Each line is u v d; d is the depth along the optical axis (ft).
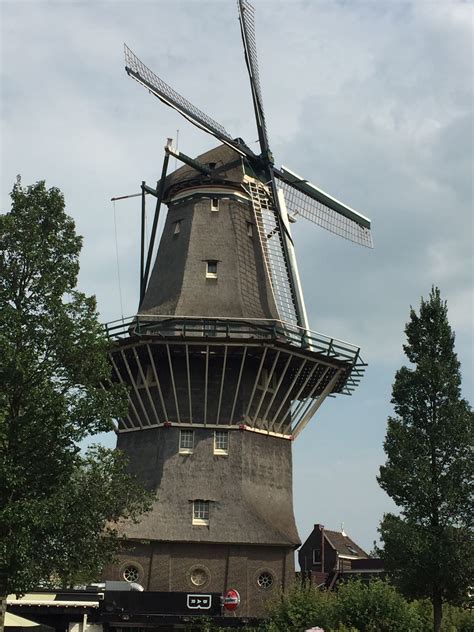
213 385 118.52
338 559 219.20
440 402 90.89
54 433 72.28
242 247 129.59
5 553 66.08
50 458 73.36
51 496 71.97
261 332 114.21
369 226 156.25
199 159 139.13
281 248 133.28
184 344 113.19
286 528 114.32
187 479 113.19
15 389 72.64
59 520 69.36
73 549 74.69
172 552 108.17
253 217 134.00
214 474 113.70
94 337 76.69
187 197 134.51
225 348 112.98
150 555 107.65
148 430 118.73
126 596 99.71
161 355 118.21
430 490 85.10
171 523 109.50
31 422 72.13
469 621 110.32
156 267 131.95
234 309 122.21
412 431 89.71
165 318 120.98
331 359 119.75
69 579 77.82
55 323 75.05
